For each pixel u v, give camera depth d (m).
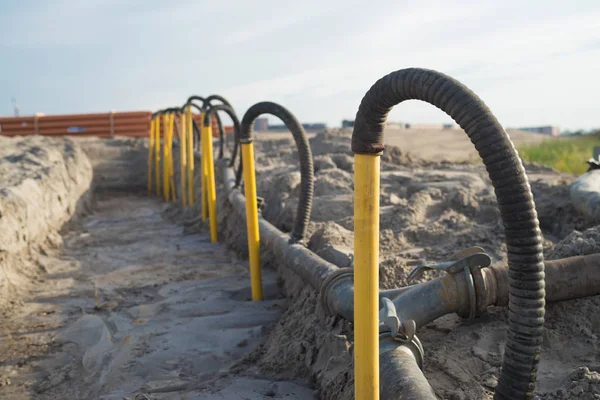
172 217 12.40
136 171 18.62
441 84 1.71
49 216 9.41
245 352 4.27
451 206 6.73
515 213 1.67
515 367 1.75
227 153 14.67
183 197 12.72
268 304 5.46
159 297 5.96
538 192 7.08
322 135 13.20
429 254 5.07
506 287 3.20
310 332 3.86
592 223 5.47
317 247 5.56
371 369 2.02
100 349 4.48
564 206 6.21
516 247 1.69
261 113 5.02
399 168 10.85
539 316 1.71
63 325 5.16
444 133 27.00
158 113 16.95
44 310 5.64
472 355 2.97
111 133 22.17
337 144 12.42
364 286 1.97
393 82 1.79
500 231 5.55
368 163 1.91
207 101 9.61
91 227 11.25
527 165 12.04
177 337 4.63
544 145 17.09
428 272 4.25
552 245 5.02
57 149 14.95
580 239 3.56
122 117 22.17
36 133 21.91
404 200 7.37
